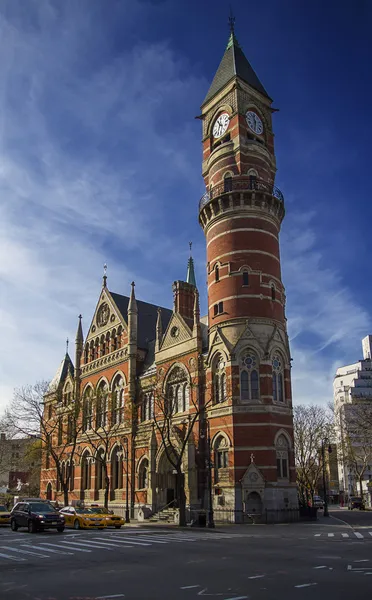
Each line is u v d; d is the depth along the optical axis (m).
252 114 61.97
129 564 21.03
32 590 15.69
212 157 60.81
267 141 62.81
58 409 81.62
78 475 73.12
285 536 34.06
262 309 53.50
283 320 55.56
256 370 51.50
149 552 25.17
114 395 66.50
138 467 61.78
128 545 28.58
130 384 65.75
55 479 80.25
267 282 54.88
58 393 76.06
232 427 49.72
